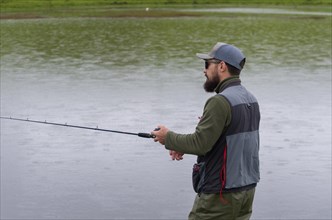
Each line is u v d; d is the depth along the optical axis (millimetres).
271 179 14039
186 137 6441
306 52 36344
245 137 6418
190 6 80562
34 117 20109
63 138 17328
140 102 22250
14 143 16891
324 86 25234
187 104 21859
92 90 24766
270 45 39938
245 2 86062
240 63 6535
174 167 14758
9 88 25453
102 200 12859
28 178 14117
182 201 12773
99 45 40656
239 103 6375
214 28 51219
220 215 6488
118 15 65875
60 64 32406
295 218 11992
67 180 13961
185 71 29453
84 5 80188
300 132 17844
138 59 33906
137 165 14922
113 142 16875
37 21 59875
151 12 69812
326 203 12680
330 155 15672
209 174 6469
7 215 12102
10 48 39531
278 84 25828
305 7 79375
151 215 12133
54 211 12297
